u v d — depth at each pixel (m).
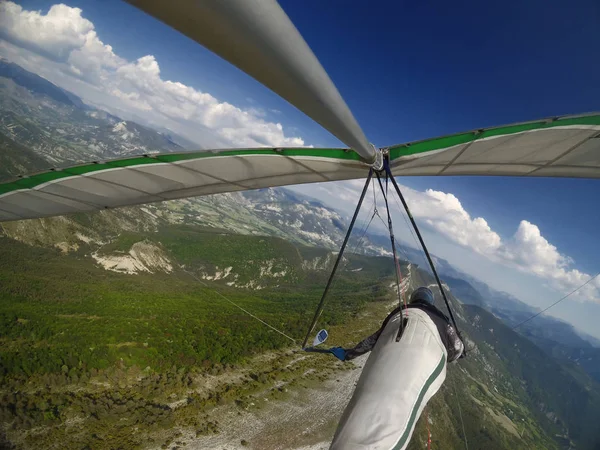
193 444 52.31
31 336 74.56
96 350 73.94
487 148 5.62
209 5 0.83
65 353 69.75
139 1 0.83
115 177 7.37
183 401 63.38
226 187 7.66
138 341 82.94
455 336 3.96
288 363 85.50
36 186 7.96
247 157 6.23
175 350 82.12
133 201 8.73
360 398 3.18
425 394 3.29
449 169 6.43
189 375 72.75
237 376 75.69
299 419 62.97
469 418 118.25
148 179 7.45
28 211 9.60
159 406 60.78
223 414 61.16
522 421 174.75
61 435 49.25
